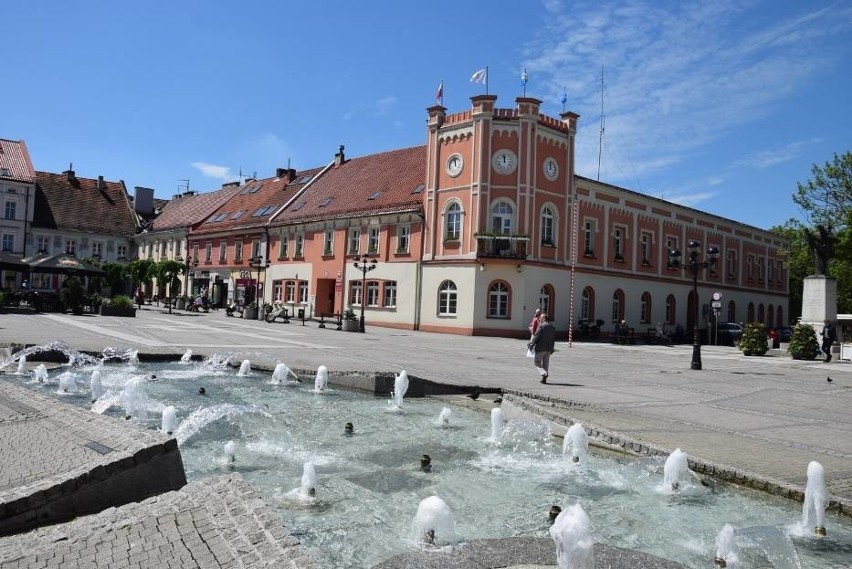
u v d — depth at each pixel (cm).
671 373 2161
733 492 759
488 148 3906
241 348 2130
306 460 836
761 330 3344
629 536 612
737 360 2958
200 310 5325
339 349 2359
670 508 698
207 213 6588
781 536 607
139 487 601
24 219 6344
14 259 3822
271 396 1342
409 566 425
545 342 1672
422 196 4253
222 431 984
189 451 858
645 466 862
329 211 4916
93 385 1260
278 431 1004
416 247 4197
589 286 4384
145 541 420
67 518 541
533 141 3925
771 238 6694
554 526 423
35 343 1761
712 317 4922
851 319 3594
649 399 1459
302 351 2169
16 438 729
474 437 1026
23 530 507
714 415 1267
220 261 6050
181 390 1357
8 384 1048
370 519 621
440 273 4038
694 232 5528
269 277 5459
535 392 1457
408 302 4203
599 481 791
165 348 1922
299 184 5797
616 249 4681
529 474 812
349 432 1025
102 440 695
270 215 5562
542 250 4025
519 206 3891
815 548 599
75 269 3931
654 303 5019
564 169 4156
